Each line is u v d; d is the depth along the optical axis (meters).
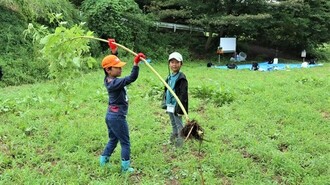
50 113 4.99
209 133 4.34
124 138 3.26
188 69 10.62
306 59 15.29
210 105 5.67
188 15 13.25
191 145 3.92
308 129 4.52
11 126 4.43
